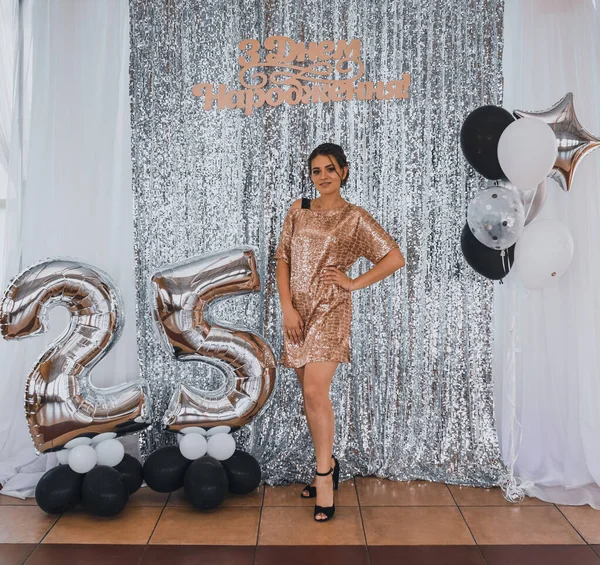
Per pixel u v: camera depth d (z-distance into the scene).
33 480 3.20
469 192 3.28
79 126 3.34
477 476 3.26
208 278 2.96
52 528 2.78
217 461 2.98
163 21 3.29
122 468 2.95
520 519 2.87
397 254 2.95
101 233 3.37
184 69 3.31
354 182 3.30
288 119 3.29
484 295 3.28
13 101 3.42
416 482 3.27
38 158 3.36
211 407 3.04
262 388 3.07
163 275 2.95
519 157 2.73
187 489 2.88
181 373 3.38
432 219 3.29
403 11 3.25
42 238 3.38
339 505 3.01
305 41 3.29
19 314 2.82
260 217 3.33
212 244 3.35
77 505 3.00
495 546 2.63
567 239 2.85
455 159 3.27
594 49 3.25
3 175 3.73
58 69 3.33
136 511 2.95
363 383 3.36
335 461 3.15
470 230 3.02
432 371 3.33
